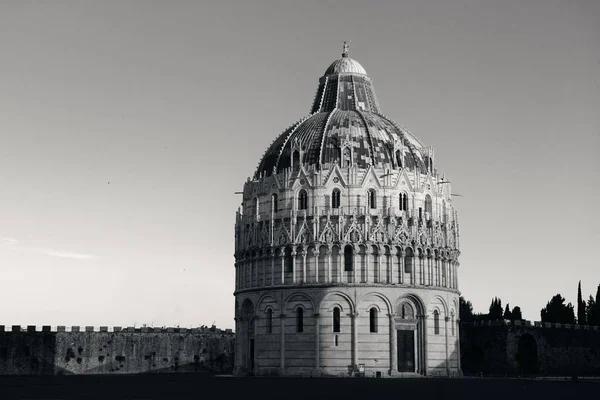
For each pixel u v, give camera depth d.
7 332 151.38
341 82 161.50
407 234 140.75
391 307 137.25
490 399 77.56
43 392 91.38
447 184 151.88
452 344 144.75
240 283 150.50
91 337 160.25
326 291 136.88
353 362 135.12
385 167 143.25
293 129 153.62
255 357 143.62
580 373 168.00
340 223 138.75
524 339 164.75
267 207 145.88
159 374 158.38
